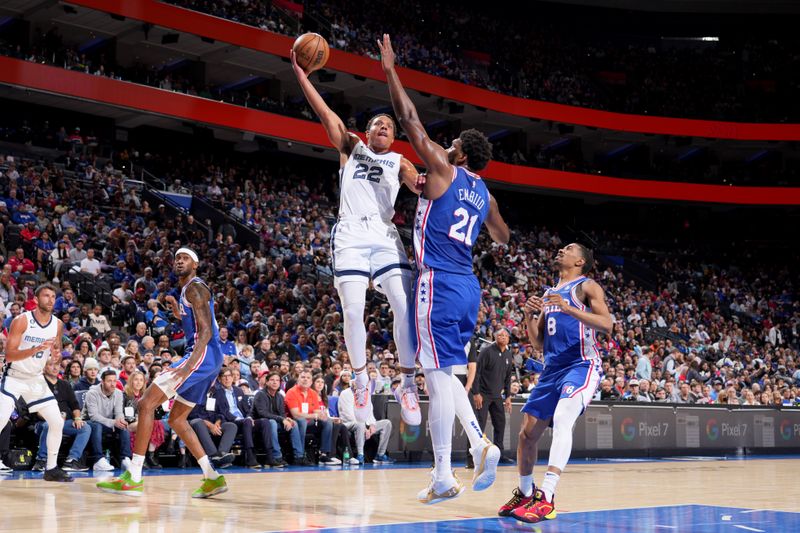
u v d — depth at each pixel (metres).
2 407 7.48
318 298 18.30
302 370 11.41
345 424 11.52
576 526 5.24
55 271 15.36
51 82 21.45
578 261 5.82
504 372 11.16
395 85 4.85
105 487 6.48
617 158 36.41
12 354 7.40
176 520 5.11
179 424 6.48
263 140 27.89
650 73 35.94
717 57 36.97
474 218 5.05
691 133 32.75
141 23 23.69
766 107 34.59
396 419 11.91
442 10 34.19
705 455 14.99
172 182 24.36
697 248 34.28
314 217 24.72
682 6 35.84
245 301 16.53
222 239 20.00
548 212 35.00
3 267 13.98
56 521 5.02
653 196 32.88
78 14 23.50
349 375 11.85
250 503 6.16
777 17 37.12
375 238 5.16
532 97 32.06
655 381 16.34
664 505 6.64
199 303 6.32
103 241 17.09
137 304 14.63
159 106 23.36
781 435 16.31
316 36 5.47
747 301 31.58
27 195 18.27
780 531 5.16
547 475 5.48
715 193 33.06
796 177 33.97
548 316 5.84
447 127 33.06
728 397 17.20
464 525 5.20
